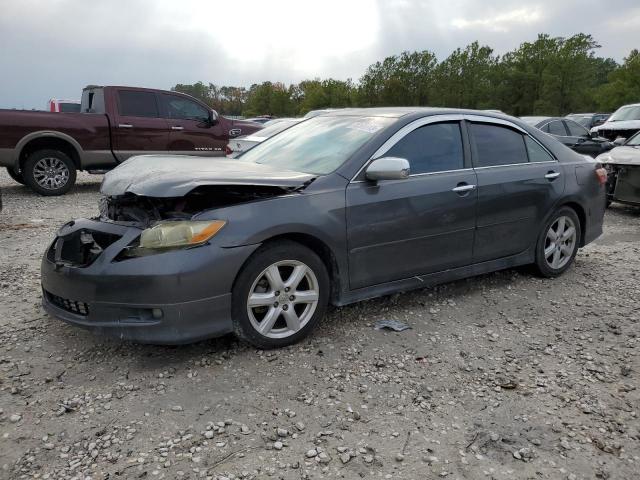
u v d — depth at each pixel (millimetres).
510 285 5098
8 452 2600
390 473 2520
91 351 3617
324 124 4711
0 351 3594
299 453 2645
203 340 3652
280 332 3662
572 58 51969
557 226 5258
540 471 2562
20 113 9789
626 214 9047
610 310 4535
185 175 3439
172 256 3207
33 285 4926
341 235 3771
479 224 4539
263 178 3557
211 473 2484
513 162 4852
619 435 2848
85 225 3693
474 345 3854
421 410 3039
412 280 4258
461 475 2521
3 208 8891
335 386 3250
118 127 10734
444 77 57094
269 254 3490
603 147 13352
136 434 2754
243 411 2973
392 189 4012
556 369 3533
